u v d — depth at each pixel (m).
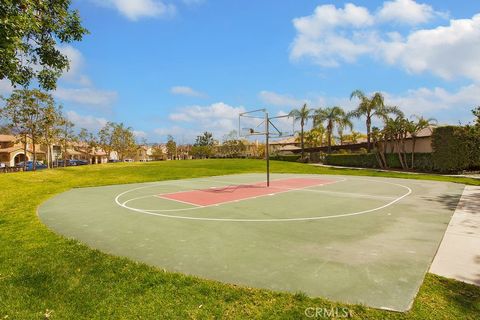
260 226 7.61
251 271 4.66
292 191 14.65
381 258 5.16
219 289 4.00
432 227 7.31
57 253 5.49
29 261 5.11
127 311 3.53
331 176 24.25
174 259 5.25
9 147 52.53
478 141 24.39
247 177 23.67
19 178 21.30
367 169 31.73
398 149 30.50
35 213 9.54
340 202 11.20
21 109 29.23
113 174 25.33
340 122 43.22
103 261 5.07
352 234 6.76
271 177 23.56
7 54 4.43
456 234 6.64
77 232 7.20
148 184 18.75
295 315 3.34
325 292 3.88
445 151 25.09
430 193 13.54
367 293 3.83
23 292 4.03
